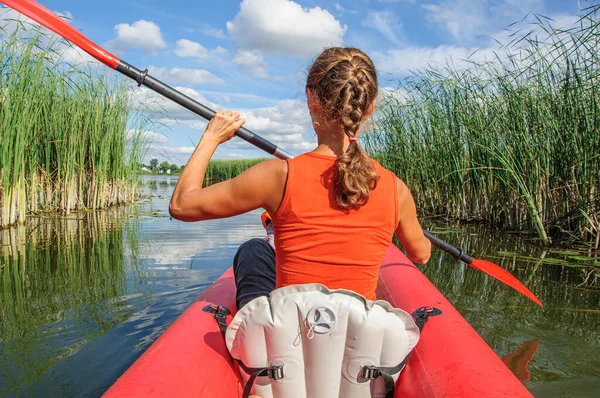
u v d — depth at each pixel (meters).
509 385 1.22
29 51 5.37
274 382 1.20
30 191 6.61
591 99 4.39
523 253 4.48
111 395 1.10
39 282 3.24
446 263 4.11
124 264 3.82
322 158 1.19
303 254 1.18
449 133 6.85
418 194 8.19
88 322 2.46
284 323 1.15
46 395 1.72
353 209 1.18
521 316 2.68
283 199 1.17
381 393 1.29
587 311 2.77
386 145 8.68
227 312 1.56
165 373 1.23
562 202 4.98
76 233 5.36
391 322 1.17
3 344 2.17
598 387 1.84
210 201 1.20
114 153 8.56
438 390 1.26
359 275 1.20
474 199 6.78
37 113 5.92
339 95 1.18
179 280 3.32
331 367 1.17
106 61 1.63
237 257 1.73
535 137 5.22
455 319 1.70
